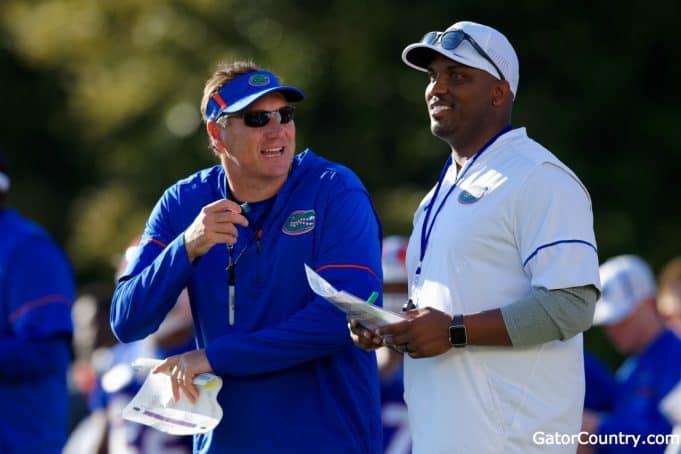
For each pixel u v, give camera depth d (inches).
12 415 991.6
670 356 1056.8
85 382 1347.2
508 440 673.6
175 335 1104.2
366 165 2326.5
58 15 2704.2
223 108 751.7
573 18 2317.9
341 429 740.7
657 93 2343.8
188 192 784.3
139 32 2610.7
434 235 698.8
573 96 2301.9
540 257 661.9
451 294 683.4
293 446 737.6
